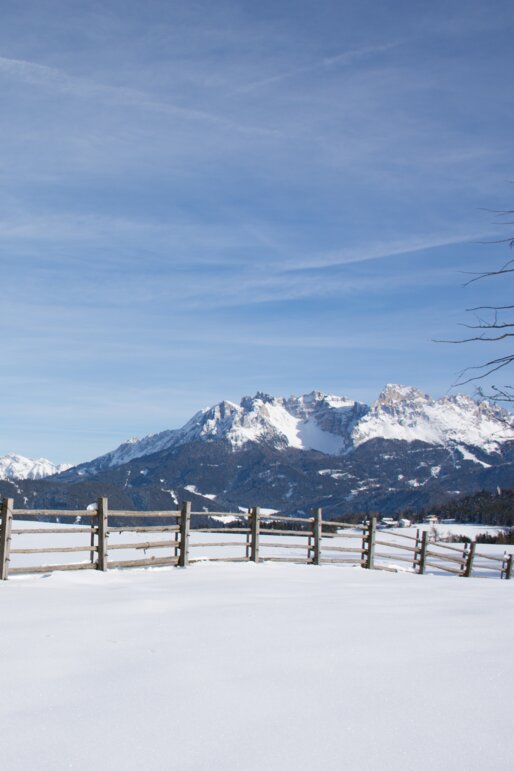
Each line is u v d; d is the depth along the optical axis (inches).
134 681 214.5
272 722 178.2
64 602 366.0
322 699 196.1
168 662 237.1
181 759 157.1
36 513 495.2
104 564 537.6
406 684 210.1
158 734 171.2
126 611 338.3
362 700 195.0
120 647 259.3
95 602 366.9
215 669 227.9
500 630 295.9
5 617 320.2
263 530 682.8
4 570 474.0
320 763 153.9
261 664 234.2
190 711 186.9
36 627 296.0
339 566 724.0
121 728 175.3
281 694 200.5
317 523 722.8
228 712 185.8
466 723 176.4
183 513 602.9
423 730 171.9
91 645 262.4
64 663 236.1
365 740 166.1
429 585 529.0
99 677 219.3
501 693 200.7
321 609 353.1
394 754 158.1
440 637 279.4
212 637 277.0
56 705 192.9
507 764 152.6
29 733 172.9
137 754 160.1
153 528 580.7
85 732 173.0
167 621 311.6
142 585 452.4
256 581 488.4
